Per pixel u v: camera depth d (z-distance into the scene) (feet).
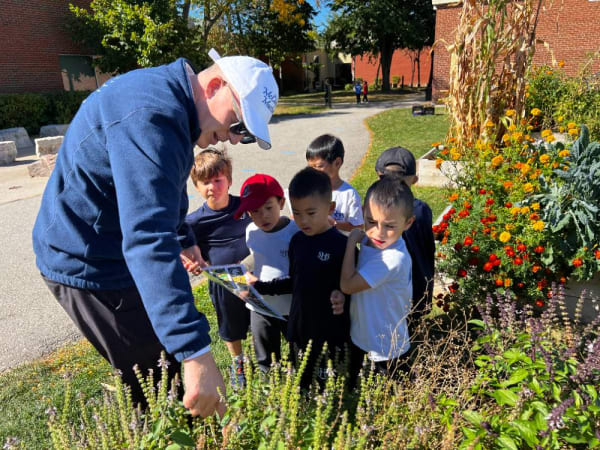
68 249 5.59
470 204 12.64
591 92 32.19
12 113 57.26
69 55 65.77
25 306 14.06
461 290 11.55
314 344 7.36
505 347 7.01
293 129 51.65
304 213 7.04
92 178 5.10
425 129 44.52
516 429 5.46
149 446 5.08
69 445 5.62
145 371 6.47
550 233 10.73
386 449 4.98
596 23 53.78
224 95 5.15
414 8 114.83
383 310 7.06
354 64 162.09
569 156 12.22
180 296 4.11
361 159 32.60
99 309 5.88
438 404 5.92
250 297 6.28
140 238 4.17
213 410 4.44
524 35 21.44
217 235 9.22
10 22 58.54
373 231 6.84
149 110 4.60
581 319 10.87
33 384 9.71
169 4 58.08
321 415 5.17
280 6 88.43
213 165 8.87
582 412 5.73
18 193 30.09
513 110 21.53
